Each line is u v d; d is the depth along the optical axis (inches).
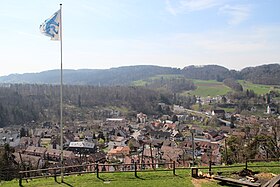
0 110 4766.2
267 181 796.0
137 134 4306.1
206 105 6840.6
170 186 775.1
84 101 6520.7
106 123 5191.9
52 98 6171.3
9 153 1818.4
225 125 4746.6
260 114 5255.9
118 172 903.1
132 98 6988.2
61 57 836.0
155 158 2224.4
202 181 812.6
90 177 856.3
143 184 792.9
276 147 1503.4
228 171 893.2
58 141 3624.5
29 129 4525.1
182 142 3388.3
